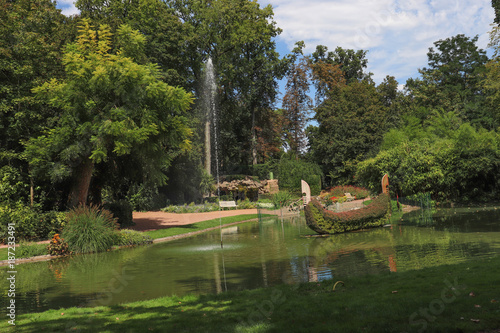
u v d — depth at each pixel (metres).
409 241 13.00
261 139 59.53
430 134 37.75
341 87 56.62
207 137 43.75
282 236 17.44
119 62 18.47
